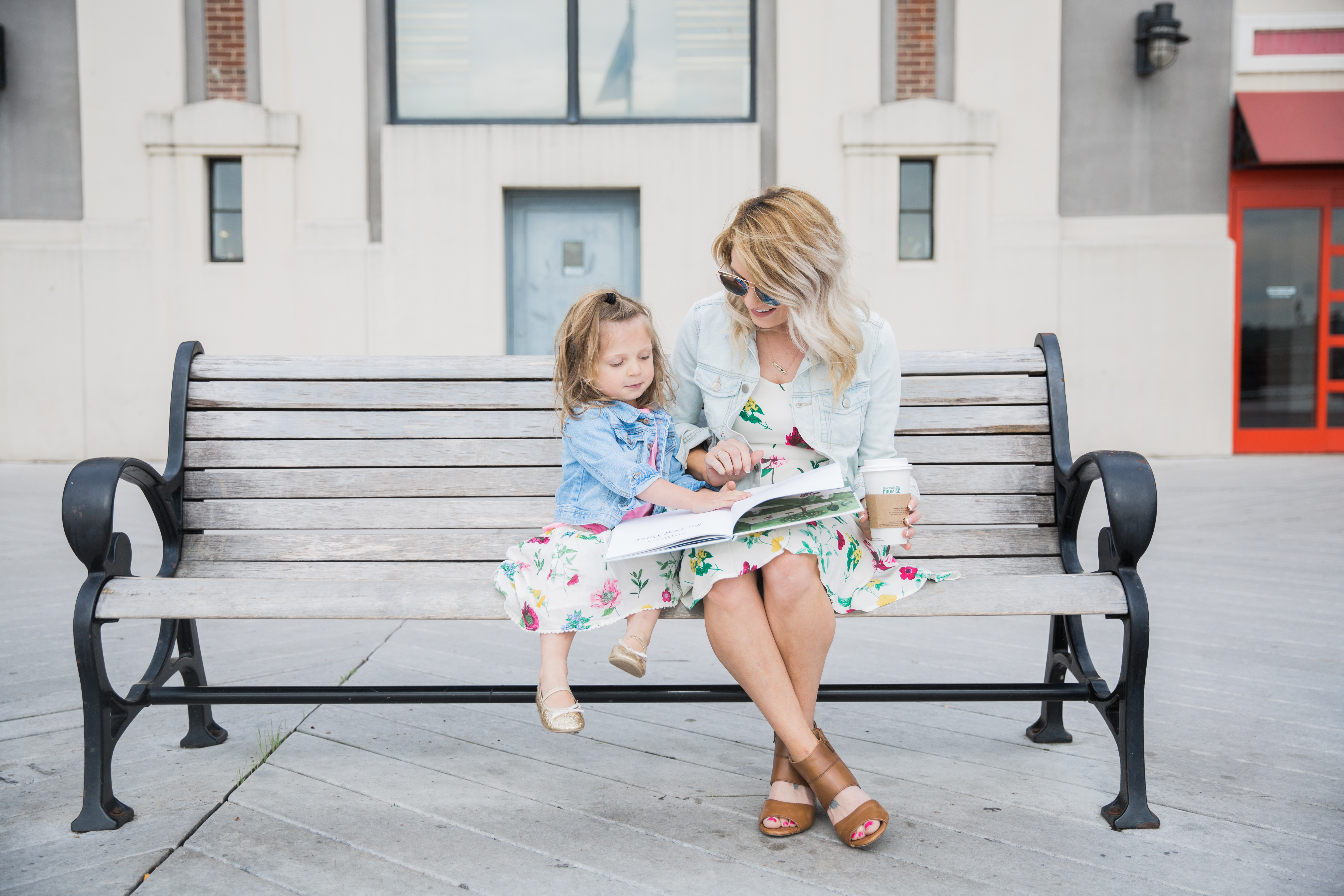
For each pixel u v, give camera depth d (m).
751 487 1.96
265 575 2.13
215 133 8.23
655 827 1.81
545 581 1.85
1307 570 4.21
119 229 8.33
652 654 3.05
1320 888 1.57
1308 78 8.55
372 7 8.30
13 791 1.96
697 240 8.45
